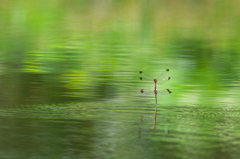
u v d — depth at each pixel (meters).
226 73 17.12
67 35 28.30
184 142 7.32
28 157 6.81
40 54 21.67
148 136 7.63
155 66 18.72
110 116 8.88
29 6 40.31
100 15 37.59
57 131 7.96
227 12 39.09
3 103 10.25
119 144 7.29
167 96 11.84
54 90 13.07
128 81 15.30
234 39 27.09
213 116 8.85
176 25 33.41
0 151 7.04
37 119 8.62
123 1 43.72
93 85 14.25
